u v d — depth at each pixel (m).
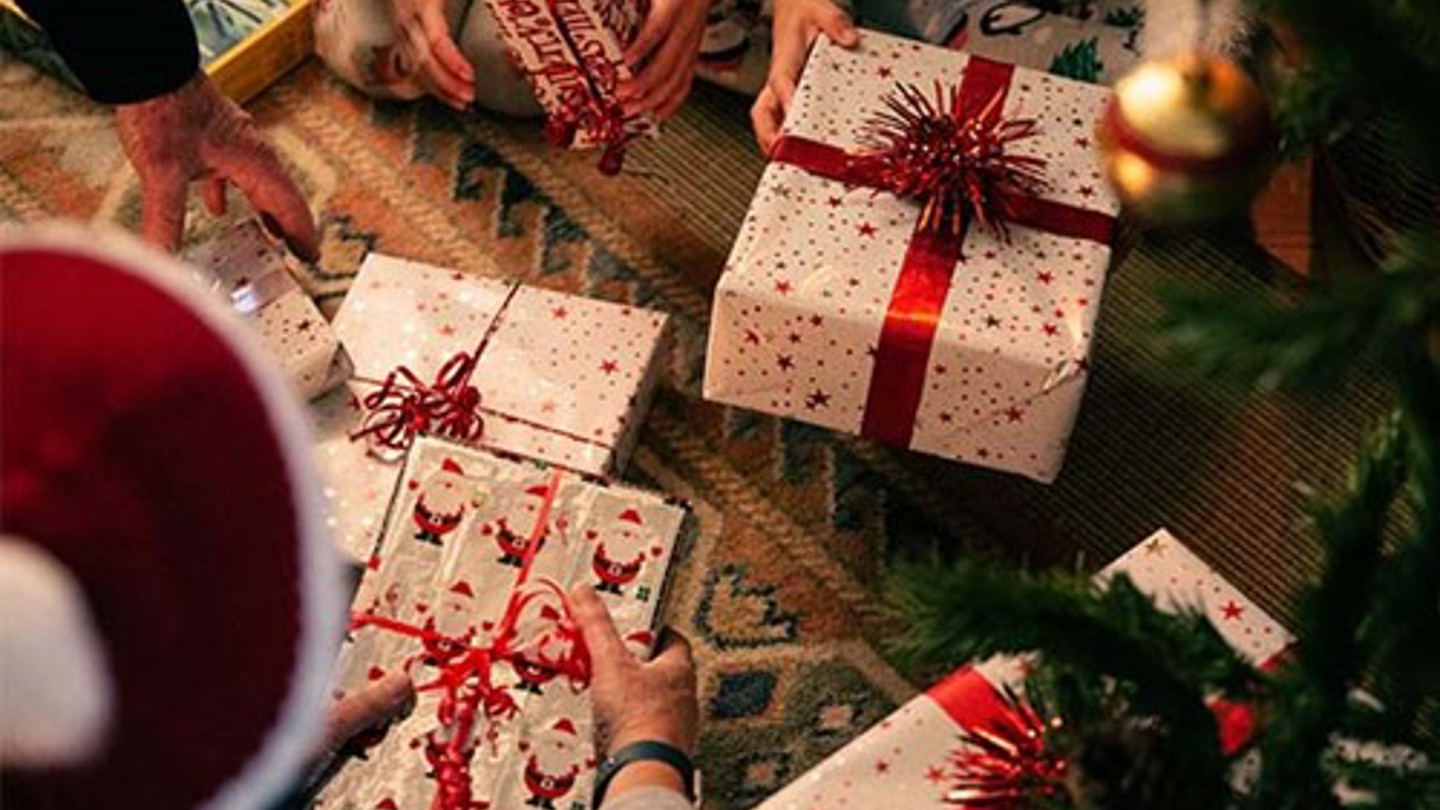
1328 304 1.52
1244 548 2.71
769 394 2.58
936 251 2.51
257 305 2.60
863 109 2.61
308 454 1.31
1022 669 1.93
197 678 1.26
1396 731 1.78
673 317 2.86
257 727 1.27
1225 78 1.69
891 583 1.73
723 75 2.99
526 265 2.89
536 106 2.98
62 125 2.98
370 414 2.60
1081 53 2.79
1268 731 1.70
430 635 2.33
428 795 2.26
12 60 3.01
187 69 2.54
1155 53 2.54
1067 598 1.68
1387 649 1.69
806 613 2.65
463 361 2.63
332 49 2.99
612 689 2.25
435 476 2.40
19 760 1.20
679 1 2.64
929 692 2.20
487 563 2.36
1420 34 1.53
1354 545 1.69
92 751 1.21
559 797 2.27
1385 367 1.71
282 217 2.75
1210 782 1.67
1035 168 2.56
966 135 2.54
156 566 1.25
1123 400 2.79
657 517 2.39
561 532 2.38
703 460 2.74
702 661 2.62
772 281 2.48
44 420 1.24
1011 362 2.45
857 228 2.52
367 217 2.92
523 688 2.31
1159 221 1.71
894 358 2.48
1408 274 1.54
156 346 1.26
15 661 1.17
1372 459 1.73
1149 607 1.70
